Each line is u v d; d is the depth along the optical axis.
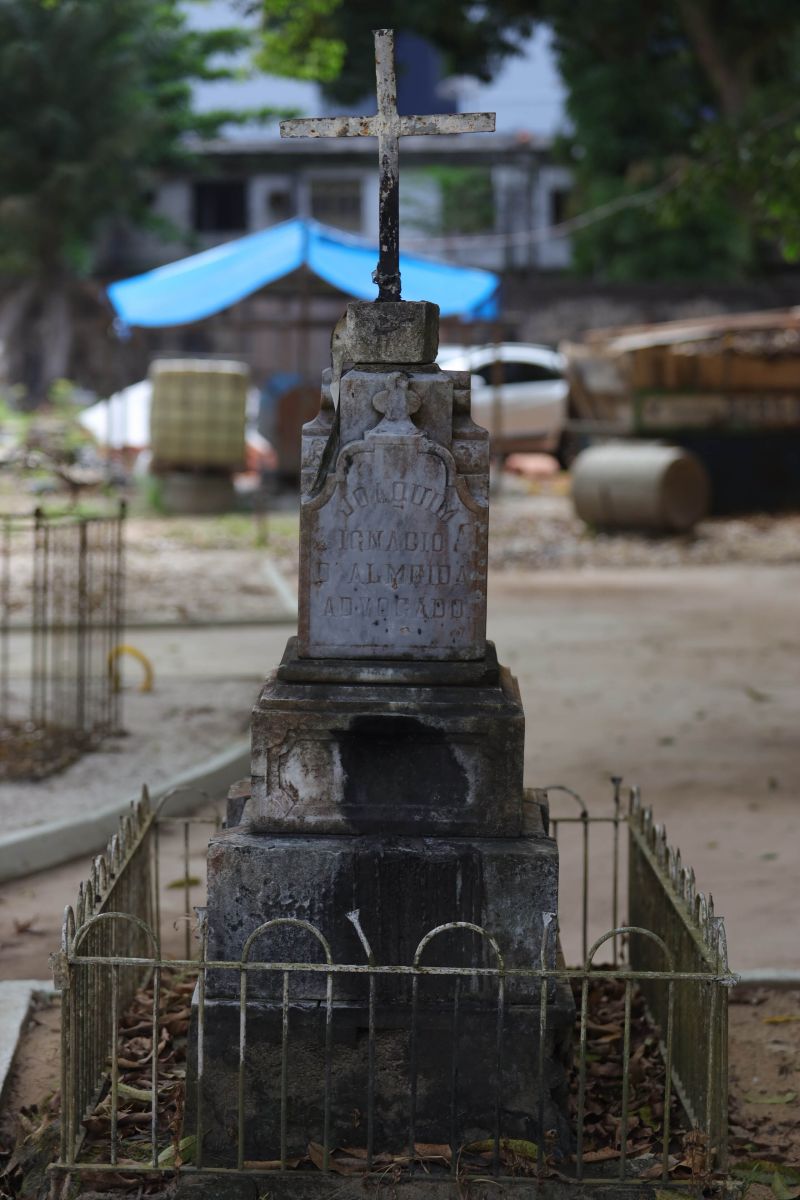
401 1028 4.19
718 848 7.20
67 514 9.84
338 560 4.34
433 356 4.43
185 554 18.47
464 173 42.25
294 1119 4.20
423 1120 4.20
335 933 4.21
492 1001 4.20
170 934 6.09
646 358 20.72
